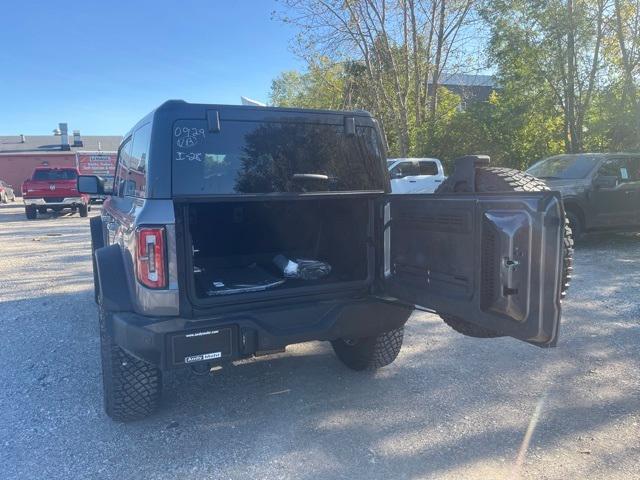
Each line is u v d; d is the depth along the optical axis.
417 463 3.17
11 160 44.94
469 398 4.02
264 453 3.31
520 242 2.72
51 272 9.20
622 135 15.92
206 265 4.57
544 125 17.52
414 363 4.75
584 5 15.70
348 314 3.61
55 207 19.70
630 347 4.99
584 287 7.30
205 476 3.07
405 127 21.27
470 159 3.48
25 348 5.27
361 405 3.94
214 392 4.21
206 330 3.20
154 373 3.58
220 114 3.49
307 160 3.78
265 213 4.56
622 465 3.11
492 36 17.39
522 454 3.25
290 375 4.53
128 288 3.41
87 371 4.67
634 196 10.64
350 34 20.06
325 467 3.14
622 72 15.82
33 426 3.68
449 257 3.24
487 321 2.97
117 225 4.16
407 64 20.95
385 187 4.06
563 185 10.19
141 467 3.17
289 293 3.60
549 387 4.18
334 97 24.45
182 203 3.26
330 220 4.30
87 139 55.03
